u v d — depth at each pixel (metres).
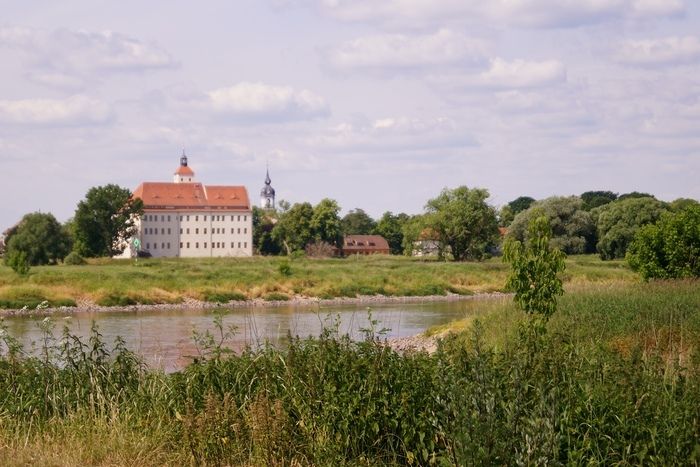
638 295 30.97
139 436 12.45
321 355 13.05
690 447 10.15
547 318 17.67
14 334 39.03
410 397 11.52
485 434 9.61
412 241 131.00
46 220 131.88
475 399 10.25
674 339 21.36
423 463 11.27
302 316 55.94
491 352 12.23
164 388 14.40
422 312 59.97
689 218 45.12
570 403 10.98
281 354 14.14
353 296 81.12
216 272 89.25
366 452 11.59
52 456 11.56
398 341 37.03
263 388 13.00
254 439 11.70
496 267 101.94
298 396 12.26
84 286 74.00
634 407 10.79
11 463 10.97
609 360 12.55
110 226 163.00
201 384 13.90
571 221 119.62
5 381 14.59
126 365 15.32
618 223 110.25
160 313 62.81
